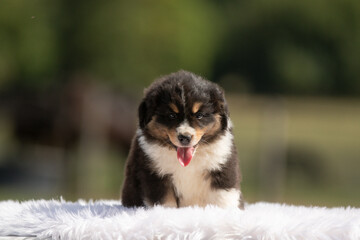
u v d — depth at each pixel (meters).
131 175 5.52
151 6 15.17
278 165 16.06
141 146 5.41
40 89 15.62
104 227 4.20
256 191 16.77
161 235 4.11
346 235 4.09
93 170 16.28
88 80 15.34
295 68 41.38
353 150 22.97
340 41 41.62
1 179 17.22
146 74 14.79
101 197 15.47
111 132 16.19
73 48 14.35
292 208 5.41
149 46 14.87
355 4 41.06
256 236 4.07
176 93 5.33
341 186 18.66
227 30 39.09
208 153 5.29
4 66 14.29
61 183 16.34
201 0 19.91
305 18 41.56
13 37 13.89
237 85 37.22
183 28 15.60
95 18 14.39
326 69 41.78
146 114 5.39
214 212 4.35
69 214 4.57
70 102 15.62
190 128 5.17
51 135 15.91
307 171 20.11
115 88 16.05
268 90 41.16
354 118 32.59
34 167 17.62
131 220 4.26
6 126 19.11
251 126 23.86
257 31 41.84
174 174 5.32
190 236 4.06
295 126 28.38
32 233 4.40
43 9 14.02
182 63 15.54
